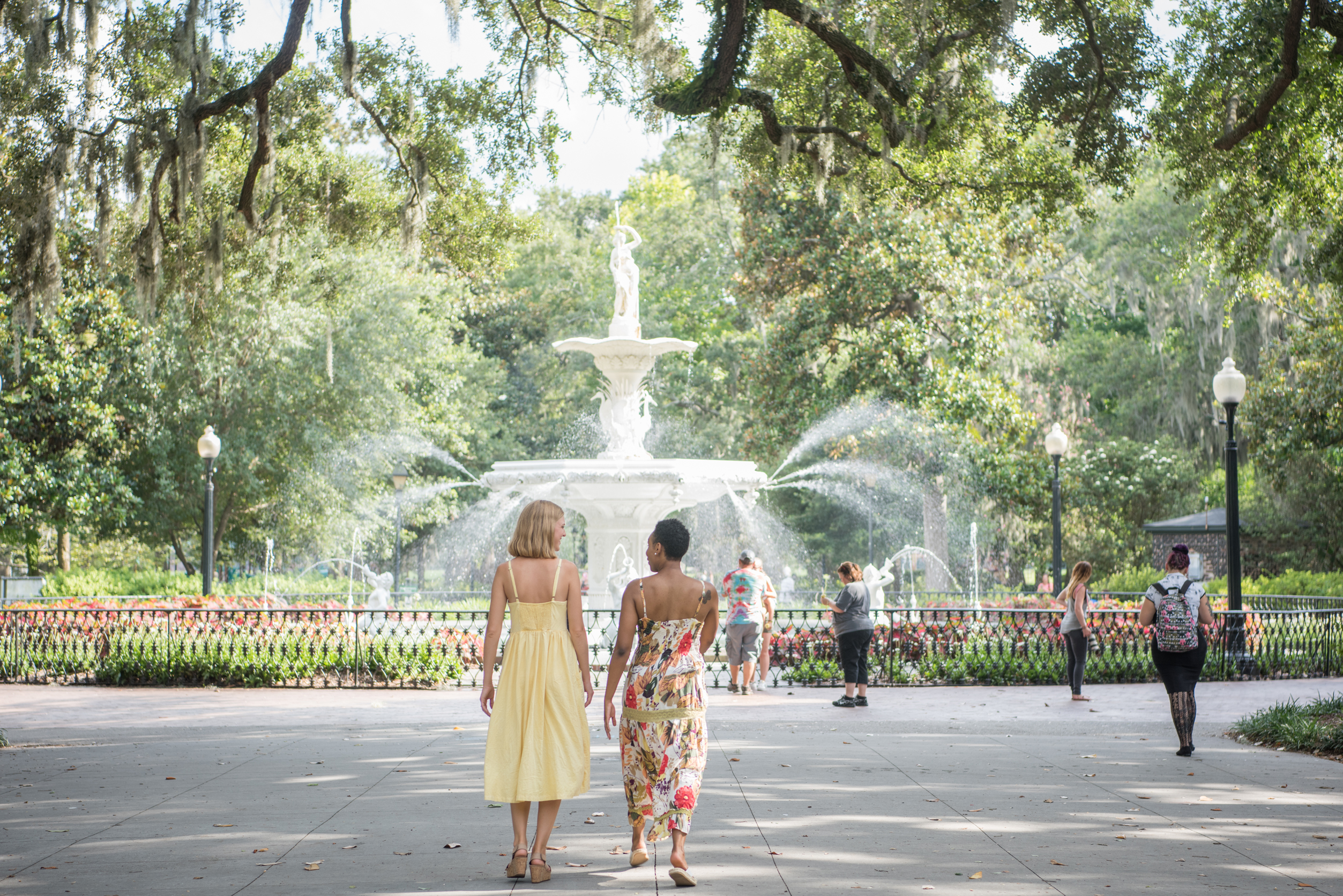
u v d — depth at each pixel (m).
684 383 43.97
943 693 13.90
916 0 12.75
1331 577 23.61
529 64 17.03
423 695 13.56
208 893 4.92
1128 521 36.22
